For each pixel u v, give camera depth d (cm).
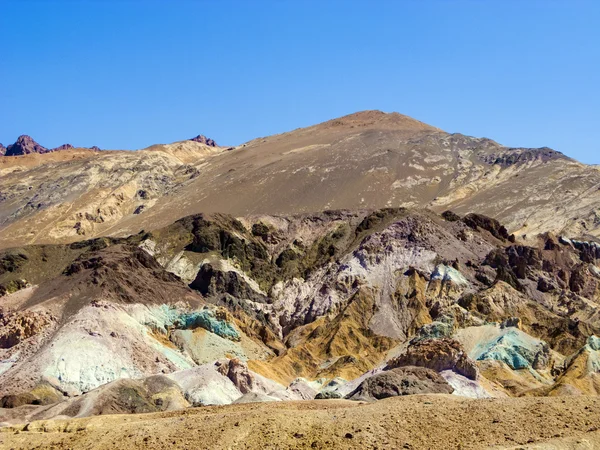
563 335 18662
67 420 8350
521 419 7025
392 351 18488
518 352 16738
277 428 6931
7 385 15288
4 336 17362
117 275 19638
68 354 16150
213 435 6969
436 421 7038
